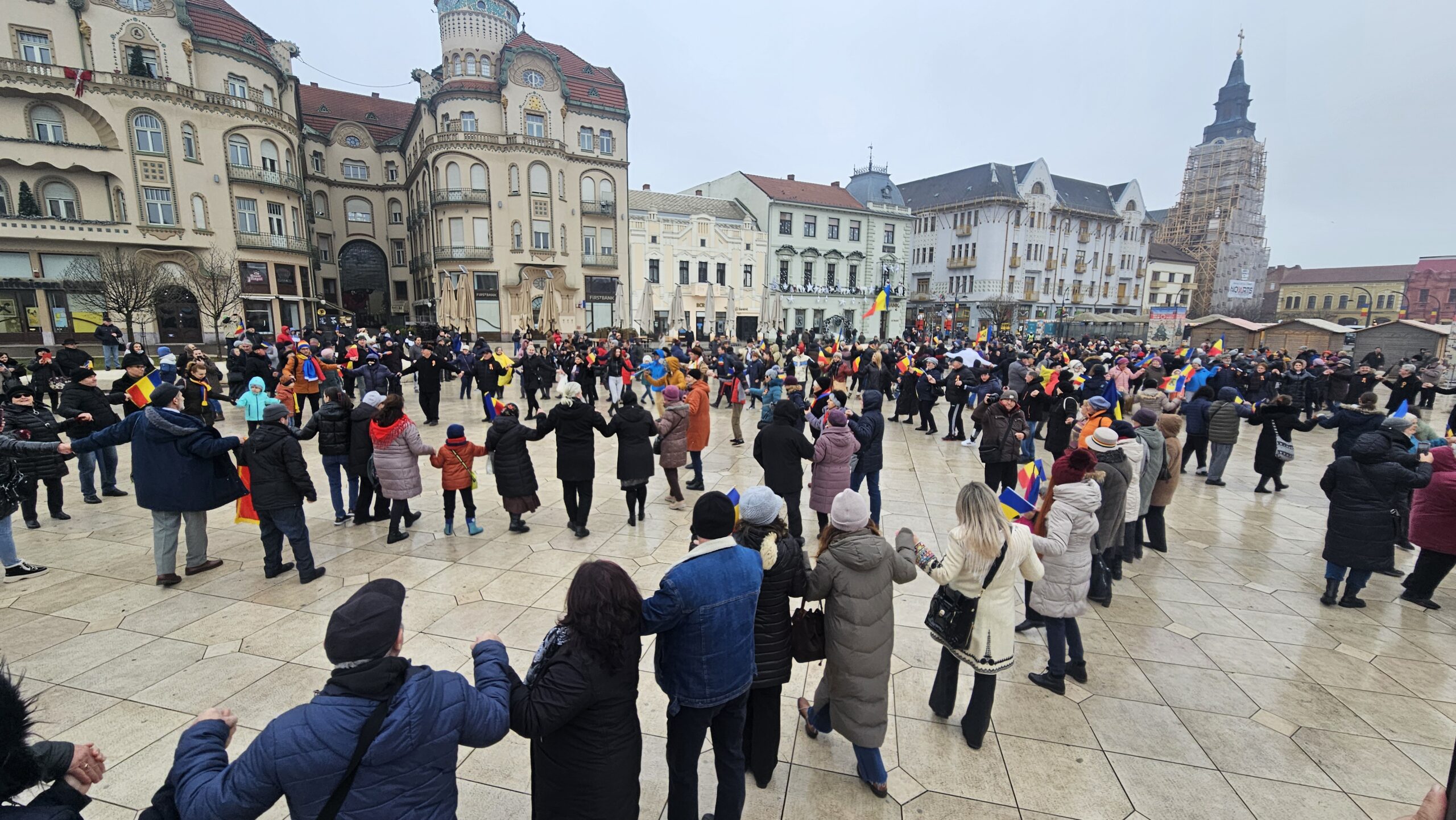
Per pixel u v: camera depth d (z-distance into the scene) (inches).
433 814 71.7
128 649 171.9
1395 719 155.0
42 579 215.2
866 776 126.7
